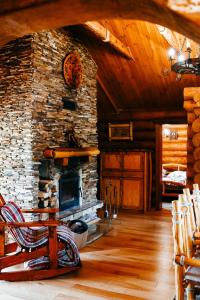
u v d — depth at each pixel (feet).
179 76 13.43
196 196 10.17
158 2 4.19
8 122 14.02
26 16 5.41
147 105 24.22
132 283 10.59
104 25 16.92
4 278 10.44
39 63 13.89
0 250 10.76
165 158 33.53
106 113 25.86
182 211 7.54
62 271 11.24
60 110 15.64
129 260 12.81
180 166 32.55
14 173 13.93
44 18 5.49
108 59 20.08
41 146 14.14
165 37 16.62
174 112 23.41
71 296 9.62
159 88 22.00
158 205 23.41
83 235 14.26
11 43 13.82
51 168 14.61
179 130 32.94
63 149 14.57
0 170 14.26
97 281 10.76
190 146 17.53
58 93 15.48
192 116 17.29
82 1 4.77
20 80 13.69
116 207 23.50
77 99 17.35
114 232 17.12
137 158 22.88
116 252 13.79
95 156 19.27
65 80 15.98
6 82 14.02
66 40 16.29
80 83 17.42
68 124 16.39
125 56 19.17
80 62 17.44
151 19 4.91
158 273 11.47
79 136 17.51
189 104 17.21
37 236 12.07
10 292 9.88
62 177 15.64
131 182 23.06
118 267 12.04
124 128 25.25
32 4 5.02
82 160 17.42
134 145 25.11
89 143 18.67
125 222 19.39
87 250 14.06
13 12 5.23
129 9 4.84
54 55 15.14
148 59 19.51
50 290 10.04
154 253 13.69
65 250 11.80
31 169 13.53
